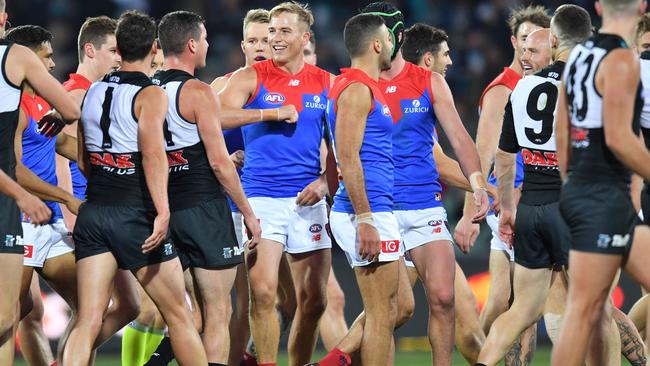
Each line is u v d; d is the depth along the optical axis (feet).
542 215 74.23
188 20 75.05
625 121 57.98
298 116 85.20
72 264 82.69
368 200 72.95
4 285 67.82
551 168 74.69
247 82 85.20
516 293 75.66
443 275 79.82
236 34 191.72
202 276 75.77
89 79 87.15
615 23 60.59
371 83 72.64
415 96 81.61
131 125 70.38
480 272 132.98
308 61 97.55
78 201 74.84
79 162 74.13
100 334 78.23
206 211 75.05
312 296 85.66
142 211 71.31
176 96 73.46
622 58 58.29
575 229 61.21
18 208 68.49
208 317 76.07
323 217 85.51
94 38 86.79
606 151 60.29
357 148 71.72
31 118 78.95
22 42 81.10
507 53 196.34
